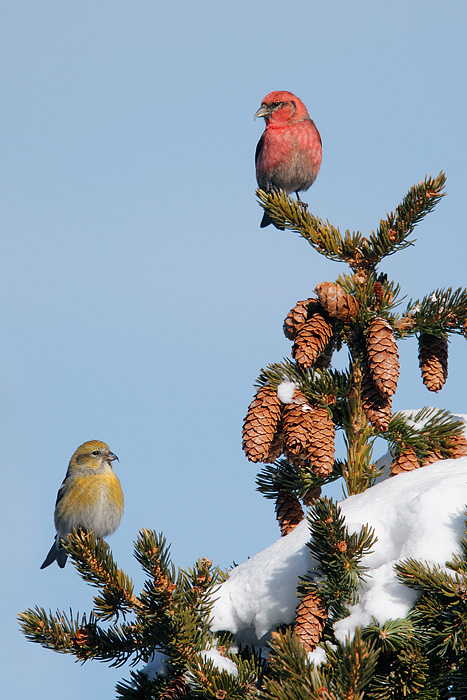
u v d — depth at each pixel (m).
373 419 6.53
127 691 5.52
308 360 6.64
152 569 5.13
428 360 7.21
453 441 6.68
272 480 6.88
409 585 4.71
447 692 4.84
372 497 5.62
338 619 5.11
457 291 7.00
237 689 4.98
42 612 5.79
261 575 5.43
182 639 5.16
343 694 4.31
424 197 7.23
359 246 7.55
